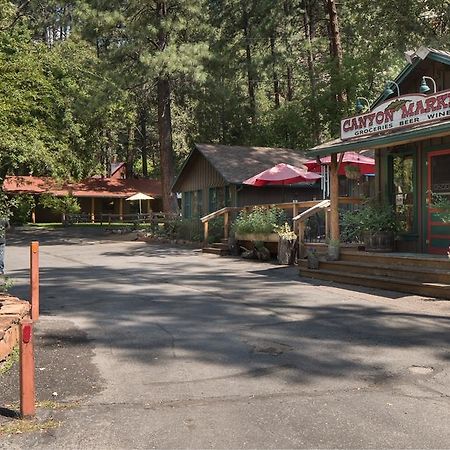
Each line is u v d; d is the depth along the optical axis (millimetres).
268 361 5875
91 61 26781
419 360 5828
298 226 14742
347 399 4723
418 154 11766
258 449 3789
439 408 4500
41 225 41500
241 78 33719
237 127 34875
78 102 24750
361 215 12086
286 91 40875
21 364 4363
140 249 21812
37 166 22016
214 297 9906
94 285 11617
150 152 55844
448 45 20500
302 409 4500
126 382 5246
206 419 4320
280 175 18734
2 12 15977
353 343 6547
